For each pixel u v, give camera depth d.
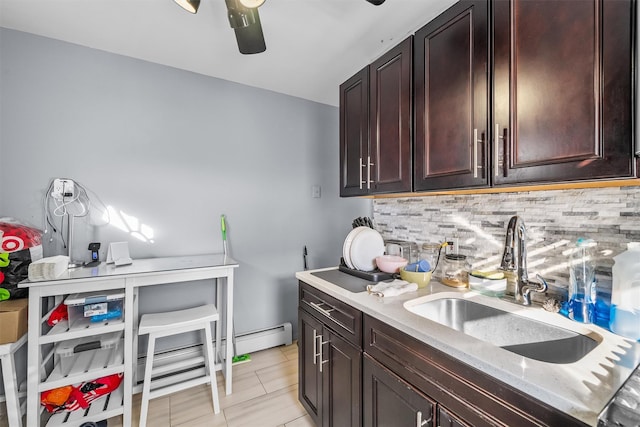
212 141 2.22
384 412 1.01
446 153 1.12
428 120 1.20
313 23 1.58
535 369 0.66
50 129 1.71
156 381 1.80
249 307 2.39
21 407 1.45
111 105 1.87
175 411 1.67
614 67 0.68
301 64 2.03
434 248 1.56
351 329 1.20
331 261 2.84
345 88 1.77
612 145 0.69
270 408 1.70
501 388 0.67
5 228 1.43
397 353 0.97
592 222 1.00
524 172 0.87
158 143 2.02
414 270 1.41
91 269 1.60
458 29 1.07
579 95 0.75
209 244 2.21
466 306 1.23
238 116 2.33
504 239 1.29
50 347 1.65
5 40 1.62
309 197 2.70
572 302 0.99
